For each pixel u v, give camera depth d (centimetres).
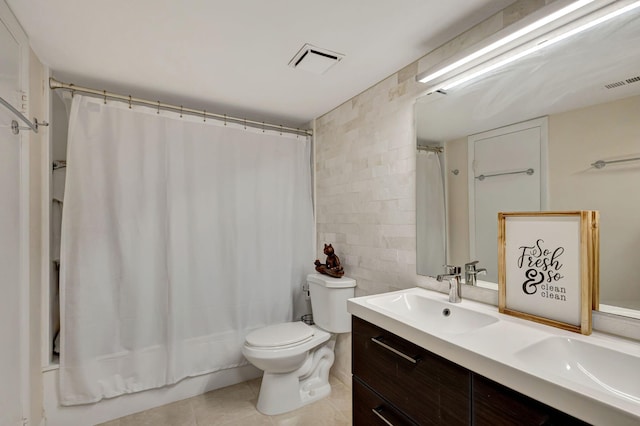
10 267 137
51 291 194
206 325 232
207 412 209
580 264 111
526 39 126
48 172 184
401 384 123
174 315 219
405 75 190
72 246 192
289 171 274
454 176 163
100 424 196
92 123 200
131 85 213
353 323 153
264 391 211
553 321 116
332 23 146
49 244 185
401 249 194
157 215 217
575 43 118
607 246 109
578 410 71
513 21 133
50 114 188
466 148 158
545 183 126
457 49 158
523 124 134
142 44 163
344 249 246
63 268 190
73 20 142
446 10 137
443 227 168
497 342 100
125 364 204
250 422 198
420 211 182
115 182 204
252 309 253
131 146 210
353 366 153
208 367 232
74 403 189
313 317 247
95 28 149
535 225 126
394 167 199
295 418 202
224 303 241
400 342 124
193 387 229
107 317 200
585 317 107
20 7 133
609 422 66
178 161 226
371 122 217
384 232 207
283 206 270
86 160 197
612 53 109
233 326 243
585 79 116
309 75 200
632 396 87
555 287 118
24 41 150
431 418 109
